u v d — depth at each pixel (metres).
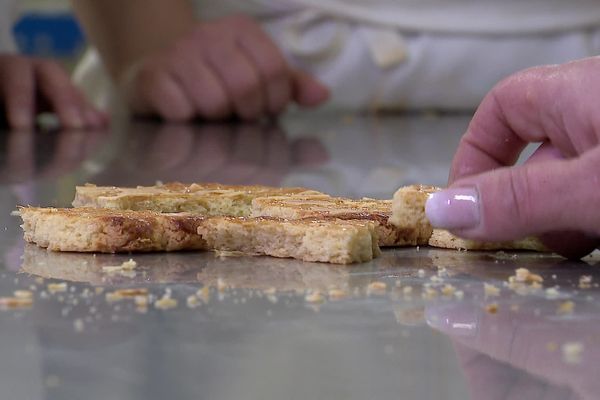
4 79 1.25
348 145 0.99
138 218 0.49
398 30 1.52
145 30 1.48
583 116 0.44
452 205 0.44
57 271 0.45
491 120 0.48
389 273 0.46
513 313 0.41
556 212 0.43
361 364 0.36
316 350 0.37
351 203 0.54
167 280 0.44
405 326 0.39
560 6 1.53
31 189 0.66
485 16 1.52
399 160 0.83
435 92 1.57
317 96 1.43
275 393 0.34
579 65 0.45
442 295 0.42
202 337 0.38
